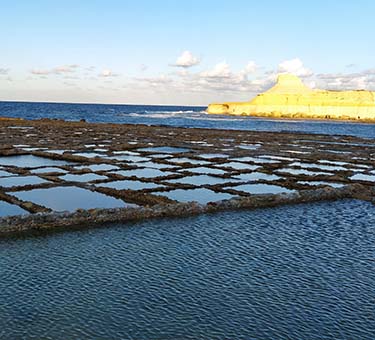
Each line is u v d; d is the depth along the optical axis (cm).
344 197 1888
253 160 3055
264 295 901
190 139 4509
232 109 15688
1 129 5219
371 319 820
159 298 872
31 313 800
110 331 751
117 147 3500
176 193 1888
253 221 1459
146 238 1234
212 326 777
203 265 1048
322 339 747
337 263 1092
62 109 17725
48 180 2070
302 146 4138
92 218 1358
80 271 987
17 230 1243
